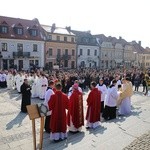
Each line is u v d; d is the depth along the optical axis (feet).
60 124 26.32
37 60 137.39
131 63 223.92
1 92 62.39
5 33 124.06
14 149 24.00
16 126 31.71
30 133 28.89
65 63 154.51
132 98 56.65
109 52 193.36
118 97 37.76
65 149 23.85
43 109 21.27
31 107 20.67
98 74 72.54
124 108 39.24
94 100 30.78
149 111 41.86
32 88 55.88
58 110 26.05
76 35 167.84
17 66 128.77
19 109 41.88
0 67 122.11
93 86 31.32
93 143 25.44
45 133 29.17
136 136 27.55
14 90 66.54
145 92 67.97
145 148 23.54
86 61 171.12
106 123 33.58
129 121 34.63
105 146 24.49
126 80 39.83
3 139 26.78
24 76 60.64
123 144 25.00
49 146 24.73
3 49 122.72
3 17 129.90
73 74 69.56
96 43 181.47
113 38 204.85
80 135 28.25
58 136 26.25
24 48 130.62
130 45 221.05
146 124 32.94
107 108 35.88
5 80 73.41
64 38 153.17
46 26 152.66
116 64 202.28
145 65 247.50
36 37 135.85
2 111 40.19
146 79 66.49
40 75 54.44
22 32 130.82
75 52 161.17
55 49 147.23
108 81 64.95
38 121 33.86
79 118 29.19
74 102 28.84
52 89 29.37
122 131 29.60
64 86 58.65
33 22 141.59
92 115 30.96
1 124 32.55
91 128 31.07
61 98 26.30
